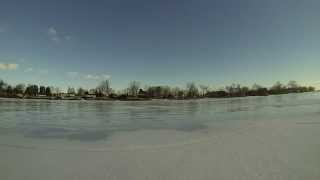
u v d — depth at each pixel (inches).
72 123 981.2
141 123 979.9
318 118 1004.6
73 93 4913.9
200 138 651.5
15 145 578.6
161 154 488.7
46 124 947.3
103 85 4862.2
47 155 486.9
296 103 2166.6
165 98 4891.7
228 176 365.7
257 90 5940.0
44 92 4901.6
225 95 5561.0
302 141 569.9
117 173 383.2
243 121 987.3
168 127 864.9
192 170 392.5
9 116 1243.8
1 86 4635.8
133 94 4896.7
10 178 365.7
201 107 1994.3
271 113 1298.0
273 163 416.2
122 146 567.5
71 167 410.9
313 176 357.7
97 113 1454.2
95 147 559.2
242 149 512.4
